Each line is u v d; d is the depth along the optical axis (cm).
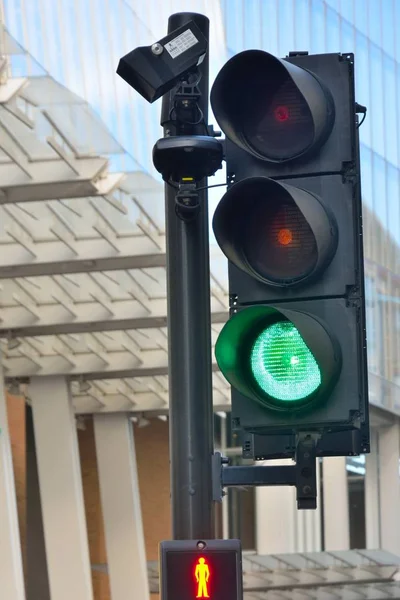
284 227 482
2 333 3052
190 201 498
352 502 4188
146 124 2419
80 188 2327
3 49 2080
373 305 3325
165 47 496
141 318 2919
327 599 4109
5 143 2225
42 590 4194
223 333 464
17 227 2581
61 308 2967
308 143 488
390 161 3269
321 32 2930
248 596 4103
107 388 3672
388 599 4075
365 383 471
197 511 493
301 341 470
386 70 3231
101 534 4397
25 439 4162
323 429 473
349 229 478
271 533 4278
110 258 2584
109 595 4356
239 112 497
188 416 500
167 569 468
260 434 491
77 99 2238
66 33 2214
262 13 2755
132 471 3731
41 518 4225
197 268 509
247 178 475
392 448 4053
